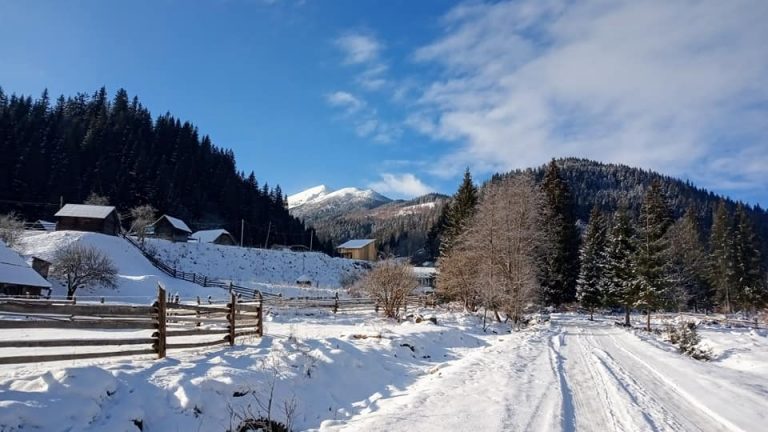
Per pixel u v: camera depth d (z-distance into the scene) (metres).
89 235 57.69
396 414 8.20
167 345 9.77
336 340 12.99
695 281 60.88
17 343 7.13
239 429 7.45
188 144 128.00
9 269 33.91
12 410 5.57
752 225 58.94
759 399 10.62
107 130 113.00
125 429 6.31
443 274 42.25
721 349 22.72
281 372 9.55
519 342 20.66
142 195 101.25
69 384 6.47
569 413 8.63
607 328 33.62
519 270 36.84
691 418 8.80
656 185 60.25
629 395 10.41
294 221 140.12
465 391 10.09
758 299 56.25
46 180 88.44
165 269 56.97
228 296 46.12
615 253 48.62
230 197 122.06
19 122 100.94
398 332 17.80
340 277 74.00
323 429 7.62
